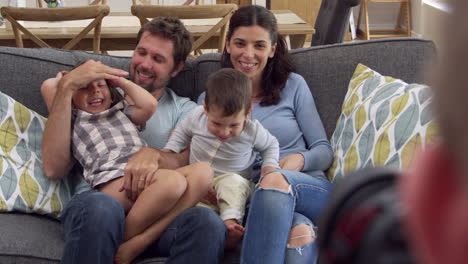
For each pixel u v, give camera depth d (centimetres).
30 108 224
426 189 21
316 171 218
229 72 195
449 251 20
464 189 19
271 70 230
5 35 344
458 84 19
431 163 21
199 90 242
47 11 325
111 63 239
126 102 213
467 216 19
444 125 19
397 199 28
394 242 25
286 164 209
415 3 675
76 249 172
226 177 197
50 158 203
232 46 229
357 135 210
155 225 183
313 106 230
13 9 325
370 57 237
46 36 343
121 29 356
